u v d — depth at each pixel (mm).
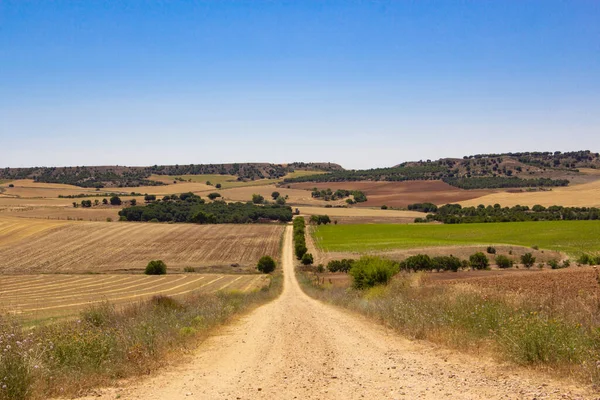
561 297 16953
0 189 186000
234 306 27156
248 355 12484
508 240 93688
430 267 73188
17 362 7996
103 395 8320
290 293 52688
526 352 9508
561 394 7375
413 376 9117
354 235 114188
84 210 144875
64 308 39656
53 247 100375
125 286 63031
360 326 17938
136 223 126188
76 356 10062
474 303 14883
